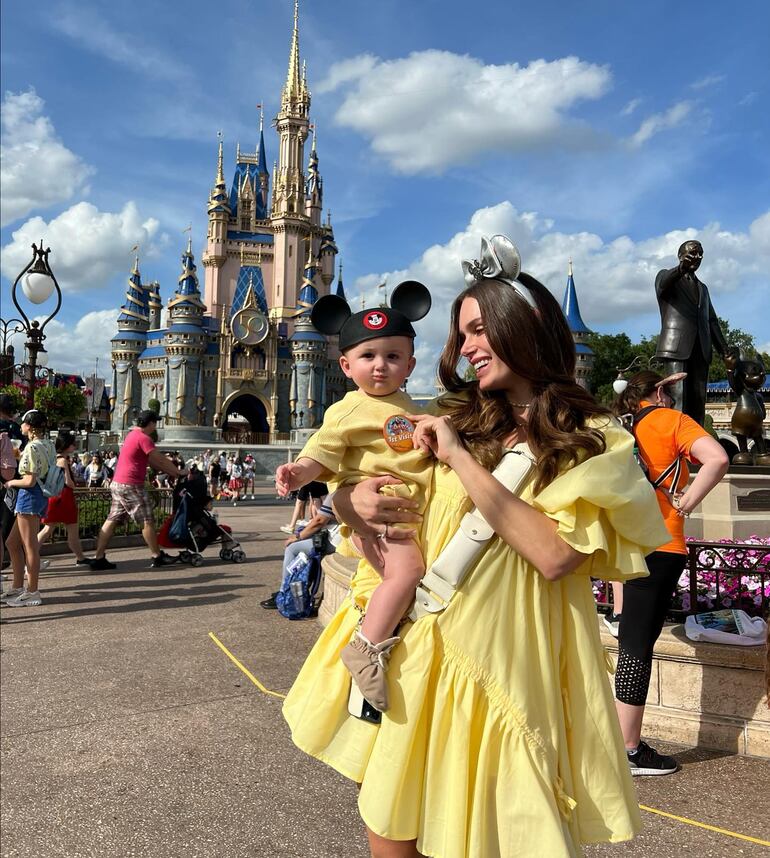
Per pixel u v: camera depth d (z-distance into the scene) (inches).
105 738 168.7
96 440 2883.9
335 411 73.7
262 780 146.2
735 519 306.2
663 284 314.7
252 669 224.1
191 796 139.2
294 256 3964.1
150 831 125.8
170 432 3051.2
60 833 125.3
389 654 66.6
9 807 135.0
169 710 187.6
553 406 67.1
